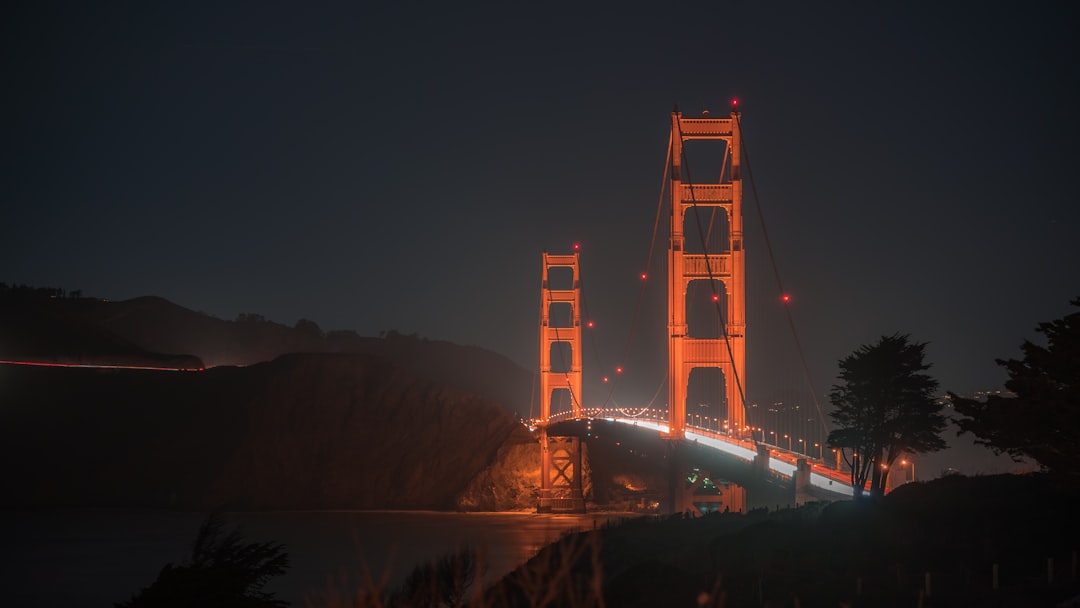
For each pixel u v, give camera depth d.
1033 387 47.97
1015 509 54.34
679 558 55.62
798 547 52.41
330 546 136.00
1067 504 54.19
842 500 69.00
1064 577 39.41
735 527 67.69
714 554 53.69
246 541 141.38
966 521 53.09
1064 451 46.56
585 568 57.75
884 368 68.88
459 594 35.69
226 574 28.14
